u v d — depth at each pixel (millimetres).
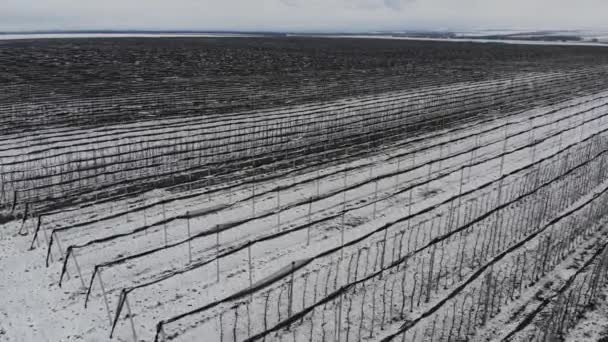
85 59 59625
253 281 11336
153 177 18031
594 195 16172
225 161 19906
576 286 11141
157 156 19109
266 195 16469
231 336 9539
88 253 12445
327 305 10398
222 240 13258
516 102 33594
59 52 68125
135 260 12125
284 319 10008
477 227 13938
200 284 11203
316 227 14102
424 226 14078
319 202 15891
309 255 12539
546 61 64625
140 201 15945
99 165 17953
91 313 10156
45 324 9828
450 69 55000
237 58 65438
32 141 23016
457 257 12359
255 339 8758
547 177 17703
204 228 13984
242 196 16375
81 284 11117
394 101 33875
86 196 16328
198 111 30344
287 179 18094
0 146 22219
